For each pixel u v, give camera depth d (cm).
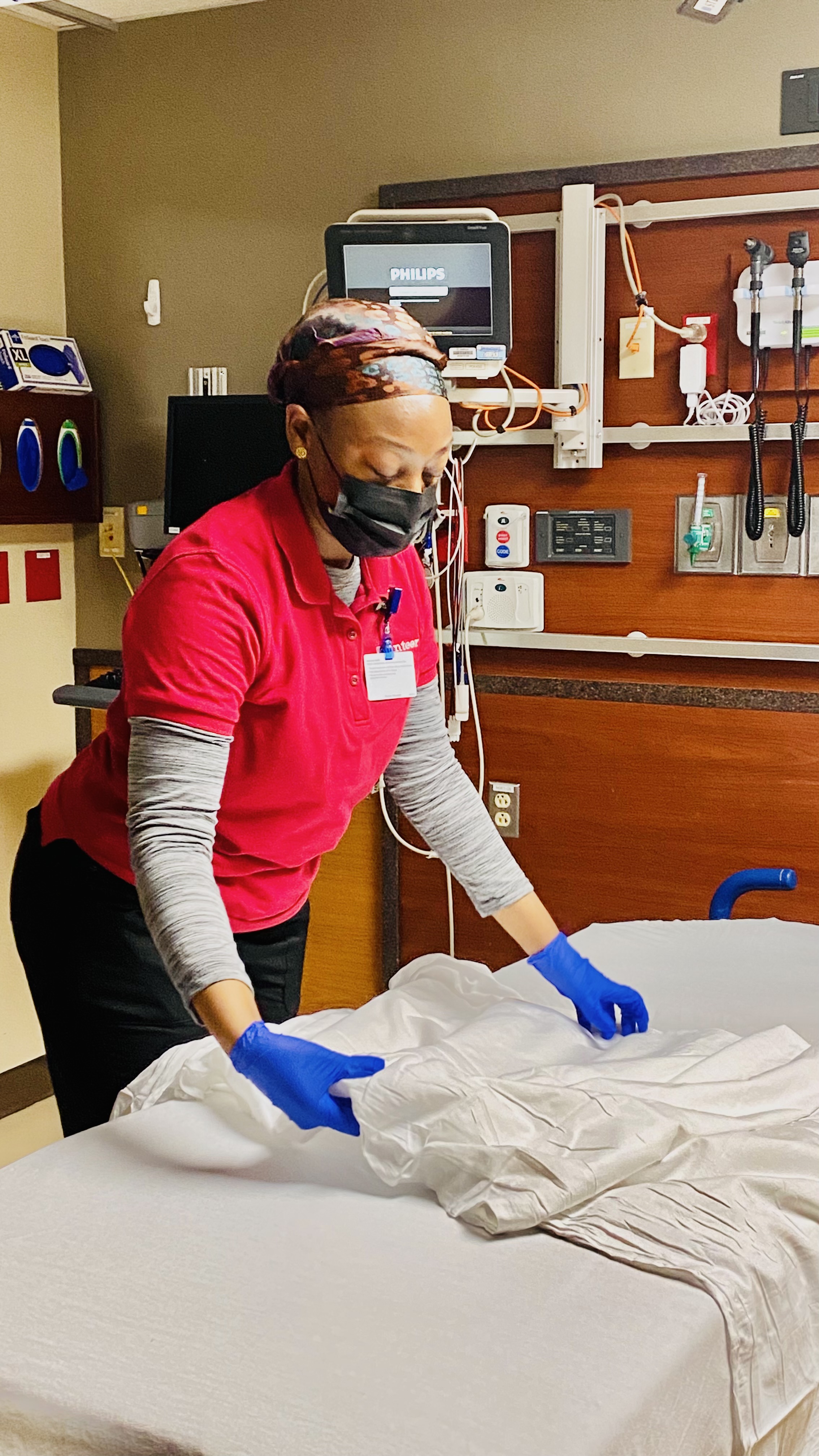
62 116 323
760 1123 115
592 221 262
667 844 277
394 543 134
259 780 147
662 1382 85
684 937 198
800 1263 103
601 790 282
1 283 314
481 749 290
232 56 299
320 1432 80
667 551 270
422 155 283
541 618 282
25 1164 117
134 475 328
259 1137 123
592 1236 100
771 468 258
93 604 339
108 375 328
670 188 260
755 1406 95
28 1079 332
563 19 266
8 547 322
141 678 129
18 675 327
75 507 323
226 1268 98
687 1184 106
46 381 309
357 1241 102
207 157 306
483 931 296
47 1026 173
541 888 291
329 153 293
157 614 129
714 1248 99
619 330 268
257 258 304
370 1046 135
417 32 280
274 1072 113
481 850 164
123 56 313
